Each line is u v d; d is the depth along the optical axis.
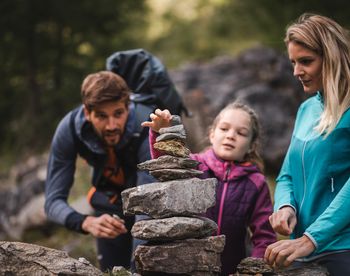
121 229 3.25
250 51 10.48
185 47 15.54
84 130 3.37
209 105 9.00
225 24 16.11
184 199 2.40
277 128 9.12
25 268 2.31
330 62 2.62
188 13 17.19
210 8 17.25
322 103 2.78
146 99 3.49
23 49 12.89
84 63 12.81
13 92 13.30
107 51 12.80
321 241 2.46
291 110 9.47
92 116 3.27
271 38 14.52
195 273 2.40
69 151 3.46
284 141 8.95
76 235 7.86
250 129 3.13
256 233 2.99
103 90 3.20
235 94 9.38
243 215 2.99
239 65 10.25
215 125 3.25
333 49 2.61
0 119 13.27
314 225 2.49
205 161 3.12
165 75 3.62
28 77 12.98
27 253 2.35
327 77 2.62
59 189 3.49
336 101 2.60
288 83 9.83
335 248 2.62
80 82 12.78
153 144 2.62
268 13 15.38
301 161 2.75
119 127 3.26
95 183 3.46
